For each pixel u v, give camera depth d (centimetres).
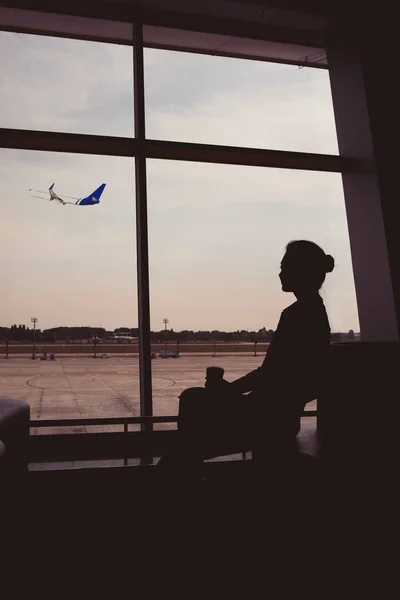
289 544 128
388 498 119
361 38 296
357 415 128
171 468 124
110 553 128
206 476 192
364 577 116
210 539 143
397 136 286
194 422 123
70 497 191
